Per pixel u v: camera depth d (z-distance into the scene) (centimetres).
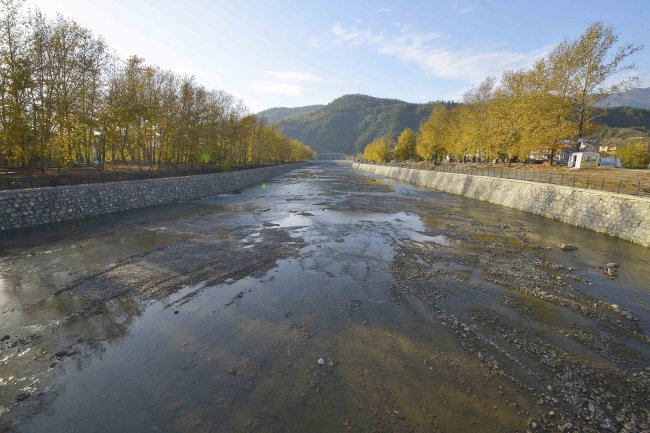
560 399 749
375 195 4650
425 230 2431
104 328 1016
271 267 1595
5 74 2222
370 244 2031
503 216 2995
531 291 1354
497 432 651
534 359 898
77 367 829
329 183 6694
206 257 1714
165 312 1126
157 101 3962
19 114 2278
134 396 731
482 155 6412
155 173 3725
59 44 2650
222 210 3195
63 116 2592
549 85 4025
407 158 11438
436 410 703
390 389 764
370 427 654
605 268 1627
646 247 1955
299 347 929
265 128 9356
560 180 3256
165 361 855
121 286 1322
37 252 1702
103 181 2952
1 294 1227
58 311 1112
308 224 2603
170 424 655
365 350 920
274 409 697
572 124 3966
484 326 1070
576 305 1232
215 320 1076
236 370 822
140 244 1909
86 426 650
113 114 3089
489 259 1759
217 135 5459
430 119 8044
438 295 1304
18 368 820
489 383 794
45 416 675
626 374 848
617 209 2212
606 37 3678
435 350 927
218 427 649
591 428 669
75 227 2264
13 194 2064
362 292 1321
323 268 1591
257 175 6800
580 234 2297
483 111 6159
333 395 740
